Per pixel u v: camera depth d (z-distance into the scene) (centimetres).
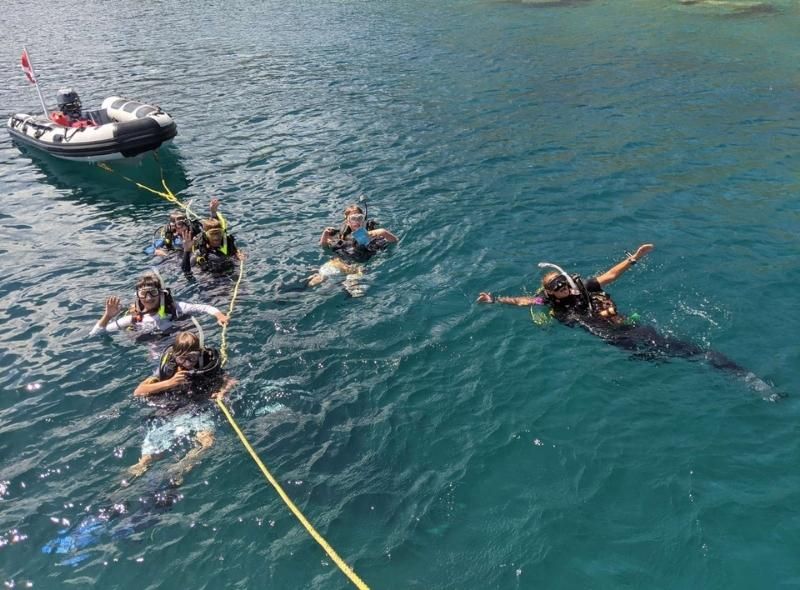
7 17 3416
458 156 1391
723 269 881
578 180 1234
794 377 660
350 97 1864
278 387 687
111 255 1040
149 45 2650
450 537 505
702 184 1193
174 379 678
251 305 854
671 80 1920
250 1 3747
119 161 1470
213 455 596
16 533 520
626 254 942
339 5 3522
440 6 3391
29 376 725
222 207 1195
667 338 728
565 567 475
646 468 559
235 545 505
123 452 606
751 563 466
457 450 596
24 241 1101
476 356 729
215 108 1802
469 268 928
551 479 557
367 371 713
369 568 481
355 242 972
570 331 757
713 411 617
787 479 536
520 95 1828
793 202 1102
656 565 471
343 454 595
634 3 3231
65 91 1560
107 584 477
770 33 2488
